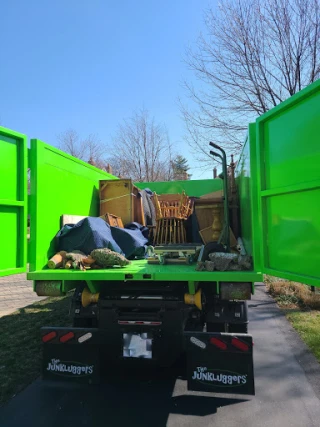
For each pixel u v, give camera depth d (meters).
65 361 3.16
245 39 8.20
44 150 3.34
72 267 3.26
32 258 3.15
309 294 6.64
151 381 3.64
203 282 3.25
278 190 2.65
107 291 3.50
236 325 3.39
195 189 6.84
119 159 23.45
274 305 6.40
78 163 4.25
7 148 2.91
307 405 3.08
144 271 3.10
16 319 5.88
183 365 3.88
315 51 7.54
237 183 5.00
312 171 2.34
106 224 3.97
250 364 2.83
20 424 2.85
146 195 5.61
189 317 3.47
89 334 3.13
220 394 3.33
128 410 3.07
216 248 3.51
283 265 2.66
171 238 4.87
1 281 10.16
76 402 3.21
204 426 2.80
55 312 6.30
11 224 2.95
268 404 3.11
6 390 3.42
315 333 4.82
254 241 2.96
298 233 2.50
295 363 3.92
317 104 2.30
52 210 3.51
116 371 3.86
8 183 2.90
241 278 2.91
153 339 3.23
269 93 8.50
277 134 2.70
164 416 2.96
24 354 4.32
